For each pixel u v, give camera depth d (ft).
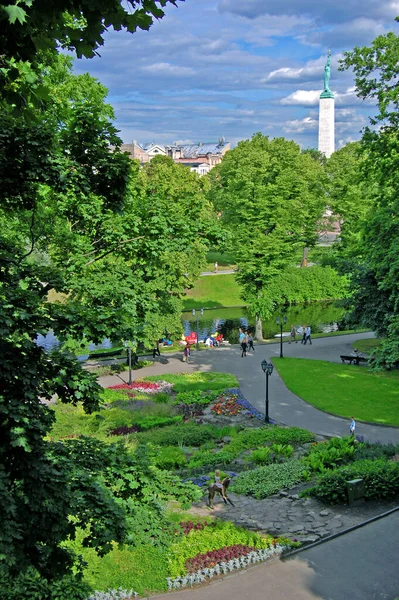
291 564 50.19
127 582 46.91
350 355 146.72
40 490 28.66
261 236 169.27
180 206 66.44
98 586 46.06
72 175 34.30
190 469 78.95
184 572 48.34
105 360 147.33
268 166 181.06
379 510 61.00
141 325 32.89
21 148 31.76
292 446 87.51
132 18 19.56
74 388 30.45
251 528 57.72
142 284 59.21
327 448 80.48
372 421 98.53
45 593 34.53
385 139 95.25
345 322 132.87
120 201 37.42
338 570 49.08
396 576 47.88
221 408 107.24
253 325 199.11
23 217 55.98
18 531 27.71
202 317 213.87
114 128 37.17
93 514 29.99
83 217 56.95
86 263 56.08
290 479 71.67
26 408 27.73
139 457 34.37
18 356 28.55
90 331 30.73
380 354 80.53
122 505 32.27
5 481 26.63
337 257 215.51
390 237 87.56
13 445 26.91
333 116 411.54
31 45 20.62
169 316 142.31
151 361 145.28
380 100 94.32
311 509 62.13
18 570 28.76
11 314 27.96
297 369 134.10
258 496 67.56
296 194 187.32
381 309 121.60
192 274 149.28
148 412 103.55
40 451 29.63
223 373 132.67
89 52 20.85
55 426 84.48
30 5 18.21
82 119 36.68
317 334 180.04
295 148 269.44
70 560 31.17
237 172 173.58
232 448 86.22
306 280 233.14
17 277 32.65
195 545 52.31
